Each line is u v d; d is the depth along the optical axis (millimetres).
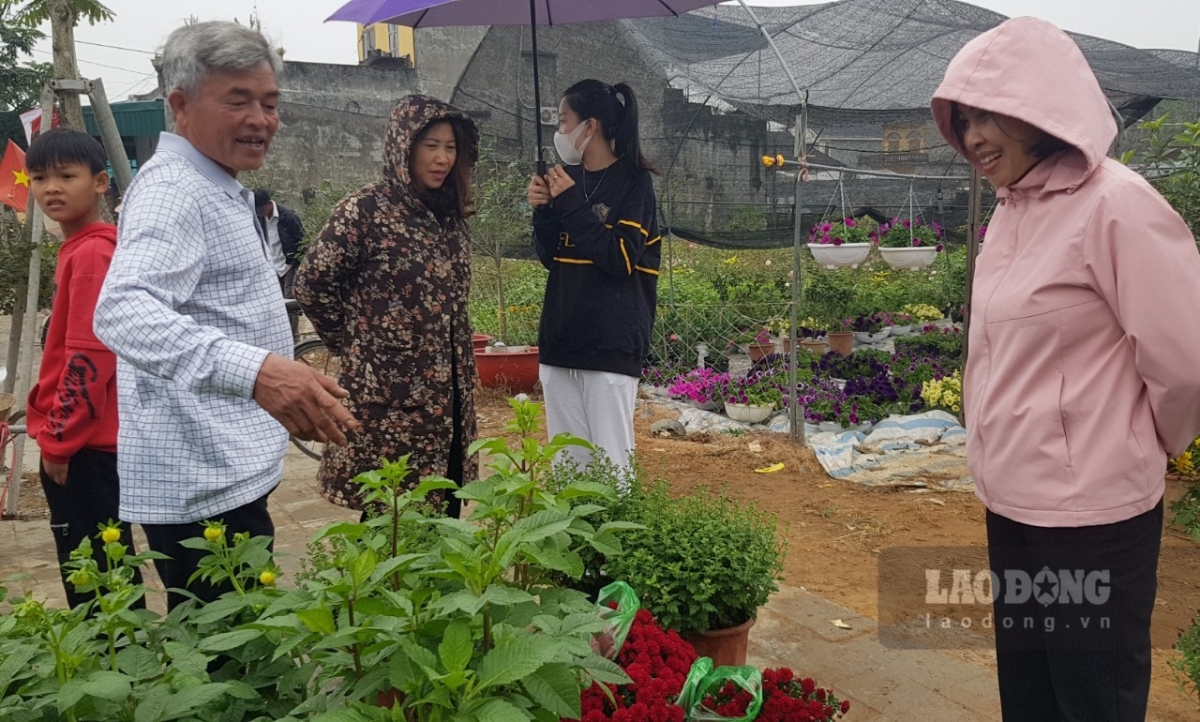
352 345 3115
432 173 3094
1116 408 2021
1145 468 2020
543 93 9203
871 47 7957
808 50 8148
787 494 5598
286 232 8109
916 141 10258
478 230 8773
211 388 1844
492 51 8797
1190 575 4207
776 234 9859
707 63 8406
